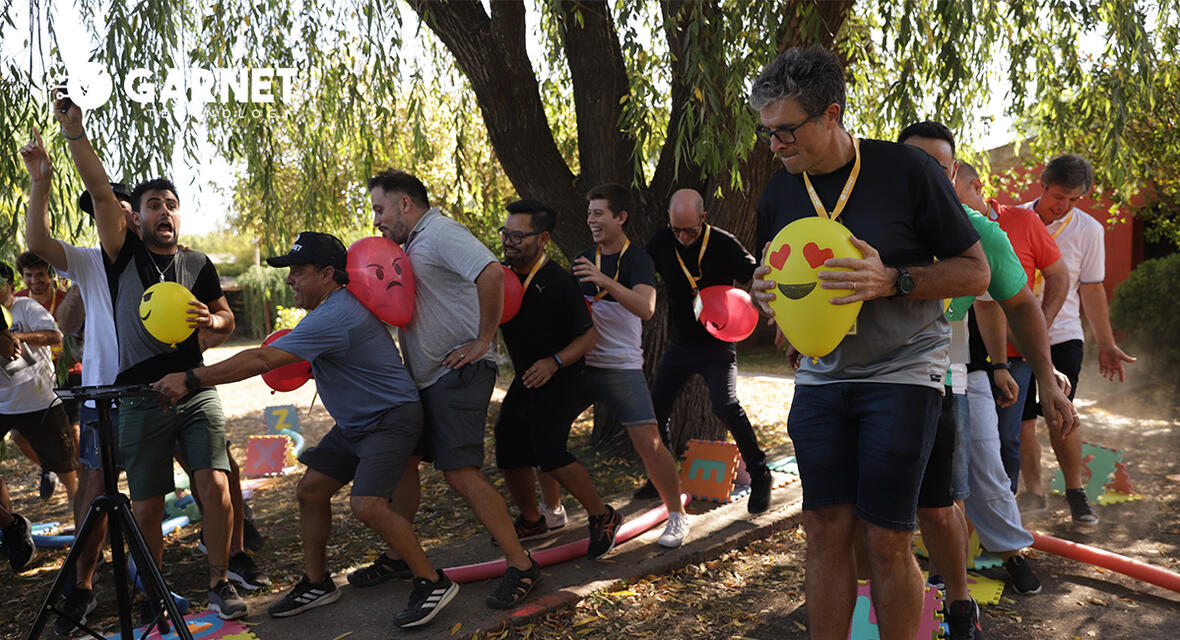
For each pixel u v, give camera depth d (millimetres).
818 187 2352
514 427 4266
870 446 2281
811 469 2398
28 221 3369
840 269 2111
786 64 2211
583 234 6266
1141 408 8156
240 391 13344
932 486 2688
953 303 3055
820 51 2221
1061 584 3734
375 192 3660
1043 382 3043
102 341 3533
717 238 4727
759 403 9453
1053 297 3779
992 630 3291
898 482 2242
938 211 2223
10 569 4543
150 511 3504
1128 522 4637
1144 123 8344
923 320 2303
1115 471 5105
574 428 7785
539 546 4387
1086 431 7156
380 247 3467
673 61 5488
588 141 6109
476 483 3547
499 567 3842
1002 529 3553
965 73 4949
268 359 3088
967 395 3428
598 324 4211
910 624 2305
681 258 4754
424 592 3408
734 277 4785
